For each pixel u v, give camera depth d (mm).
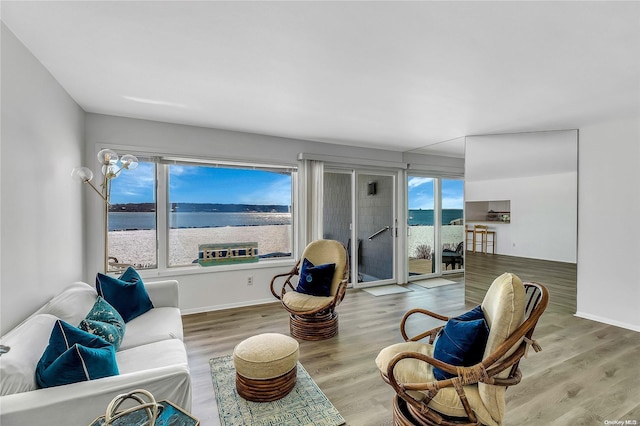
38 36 1838
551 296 3953
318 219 4562
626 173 3432
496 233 4270
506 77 2387
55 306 1920
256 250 4328
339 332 3285
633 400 2094
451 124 3701
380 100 2906
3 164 1695
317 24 1719
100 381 1322
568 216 3834
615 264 3504
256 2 1534
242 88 2623
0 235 1657
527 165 4047
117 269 3471
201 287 3887
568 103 2945
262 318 3664
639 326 3328
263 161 4227
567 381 2320
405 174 5543
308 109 3170
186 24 1727
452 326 1661
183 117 3443
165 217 3742
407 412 1684
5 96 1721
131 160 2807
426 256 5824
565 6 1539
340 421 1896
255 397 2074
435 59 2111
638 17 1620
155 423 1147
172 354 1906
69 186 2734
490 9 1569
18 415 1155
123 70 2291
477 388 1522
